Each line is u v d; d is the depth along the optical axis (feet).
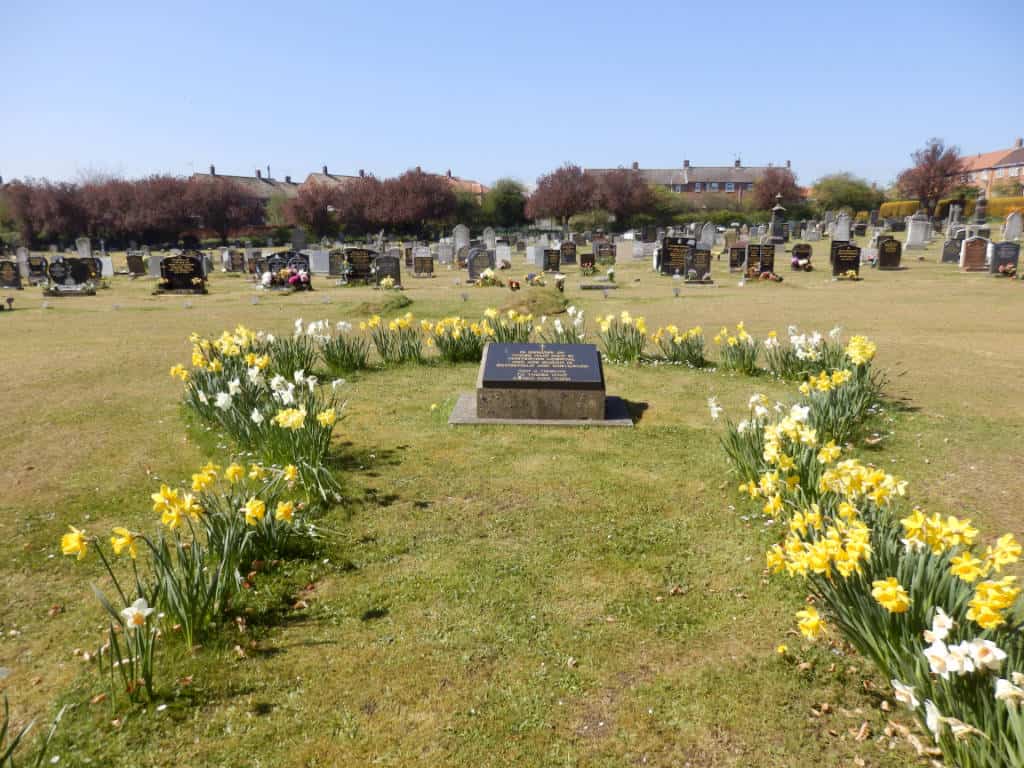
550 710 12.05
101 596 11.94
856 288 74.74
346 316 59.77
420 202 246.47
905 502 20.02
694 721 11.75
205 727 11.66
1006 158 324.19
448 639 14.03
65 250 224.94
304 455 21.48
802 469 18.43
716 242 160.86
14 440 26.76
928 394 31.50
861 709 11.93
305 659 13.44
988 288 71.72
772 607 15.02
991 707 9.91
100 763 10.87
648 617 14.75
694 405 30.63
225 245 239.91
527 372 28.50
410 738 11.44
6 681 12.87
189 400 29.94
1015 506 19.60
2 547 18.08
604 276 92.27
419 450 25.05
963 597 11.63
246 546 16.42
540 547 17.85
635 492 21.22
